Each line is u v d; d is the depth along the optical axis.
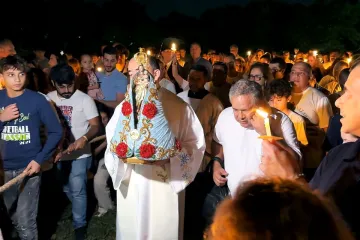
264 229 1.03
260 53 12.64
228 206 1.11
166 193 3.87
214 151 3.98
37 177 4.43
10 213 4.55
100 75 6.68
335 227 1.05
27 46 15.98
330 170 2.11
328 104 4.87
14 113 4.22
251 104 3.30
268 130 1.98
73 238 5.31
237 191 1.16
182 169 3.86
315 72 9.85
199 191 5.32
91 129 4.93
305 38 25.75
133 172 3.86
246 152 3.56
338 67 7.25
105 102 6.24
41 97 4.36
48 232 5.45
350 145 2.14
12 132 4.29
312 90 4.92
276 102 4.23
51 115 4.37
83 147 4.89
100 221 5.66
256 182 1.16
